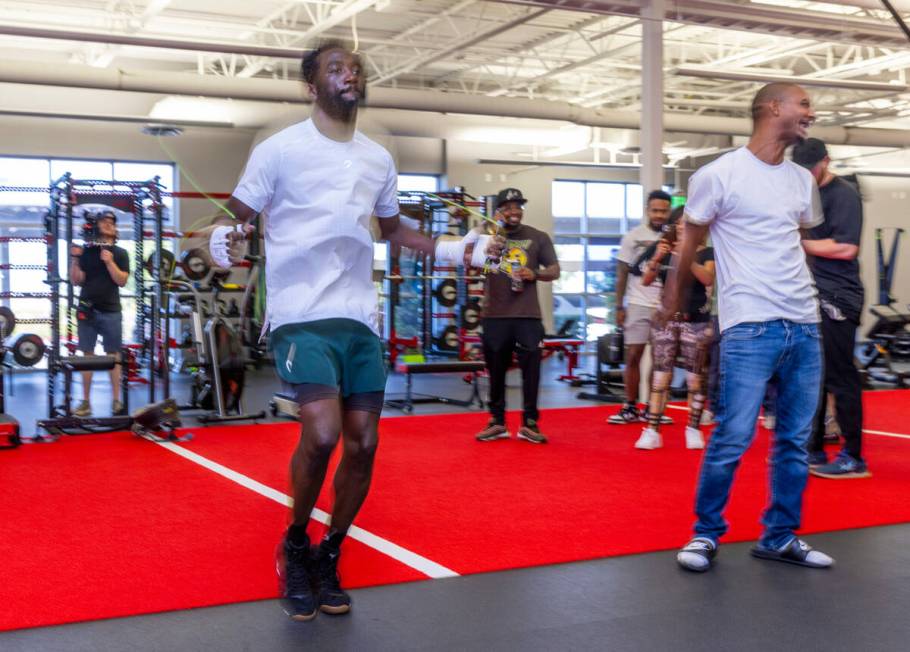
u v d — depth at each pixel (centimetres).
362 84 255
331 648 237
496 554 321
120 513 384
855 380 451
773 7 809
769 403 325
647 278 530
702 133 1342
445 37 1195
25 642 239
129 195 677
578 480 450
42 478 461
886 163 1669
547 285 1552
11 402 862
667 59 1281
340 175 254
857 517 373
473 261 278
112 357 627
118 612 262
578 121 1235
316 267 254
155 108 1131
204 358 702
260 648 236
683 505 396
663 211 613
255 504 401
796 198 308
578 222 1603
